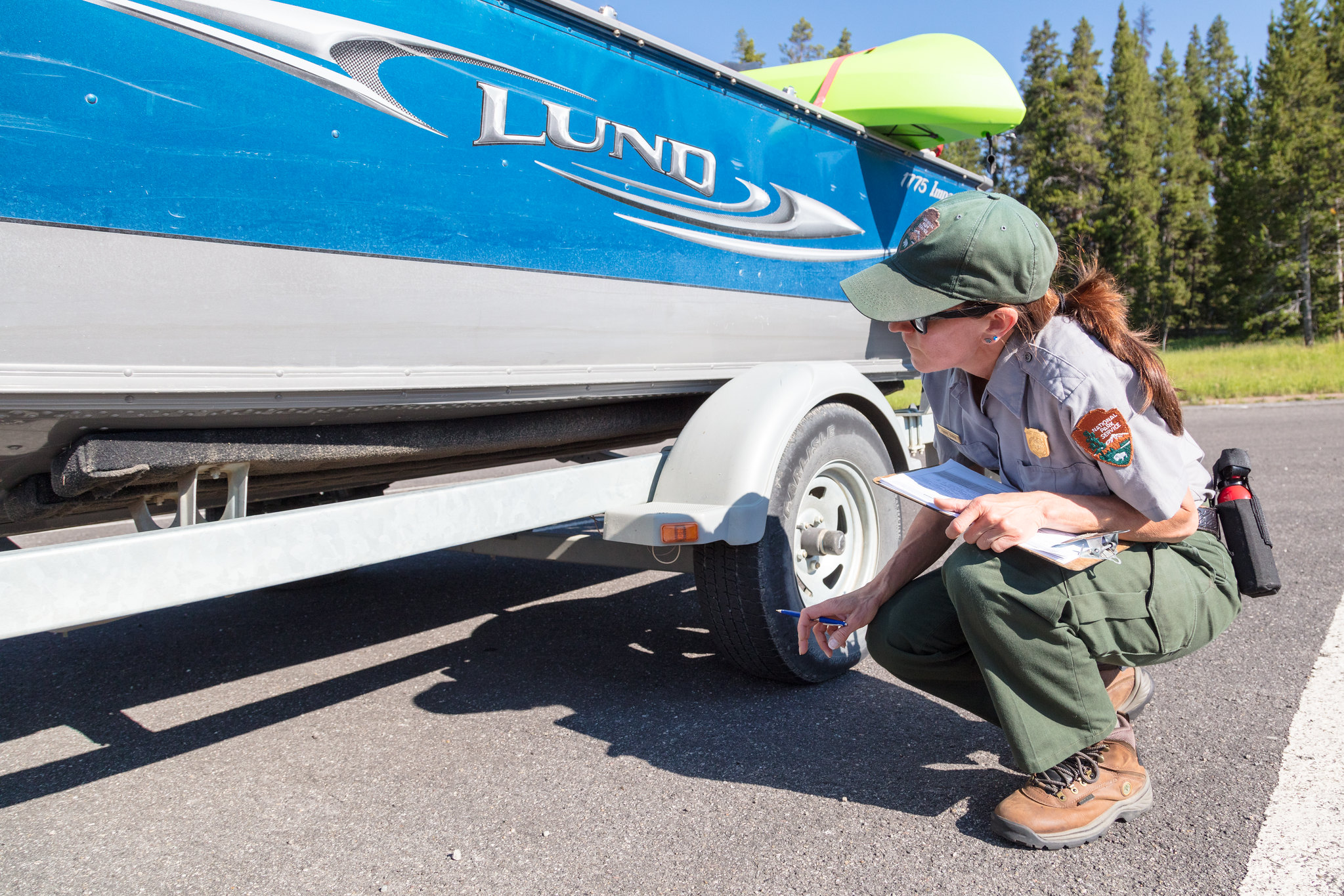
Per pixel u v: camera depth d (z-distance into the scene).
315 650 3.44
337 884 1.81
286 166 1.93
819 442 2.94
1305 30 37.31
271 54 1.90
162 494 2.35
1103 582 1.72
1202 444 8.45
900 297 1.65
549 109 2.52
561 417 3.00
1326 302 39.81
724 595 2.70
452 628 3.66
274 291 1.93
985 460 1.98
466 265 2.32
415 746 2.51
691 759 2.34
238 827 2.08
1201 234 52.56
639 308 2.87
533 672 3.08
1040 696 1.76
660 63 2.90
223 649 3.49
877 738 2.42
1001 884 1.70
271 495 2.92
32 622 1.48
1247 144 41.59
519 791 2.20
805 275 3.66
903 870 1.76
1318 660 2.85
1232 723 2.41
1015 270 1.59
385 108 2.12
